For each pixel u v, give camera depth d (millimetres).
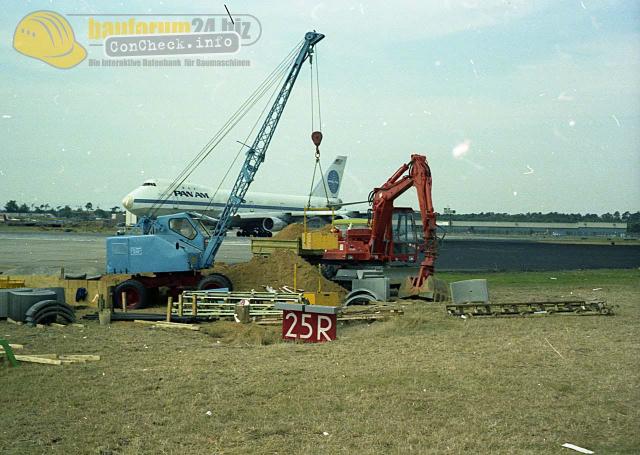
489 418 7562
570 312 16781
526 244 80688
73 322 15414
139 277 19812
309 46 29453
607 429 7191
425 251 20750
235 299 16594
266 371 9867
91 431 7051
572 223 158000
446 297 20203
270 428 7137
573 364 10477
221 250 47094
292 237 29531
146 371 9898
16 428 7137
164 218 19578
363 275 21109
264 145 28844
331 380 9336
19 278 19734
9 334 13406
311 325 13172
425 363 10531
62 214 188000
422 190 20609
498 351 11586
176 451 6449
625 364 10453
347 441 6766
